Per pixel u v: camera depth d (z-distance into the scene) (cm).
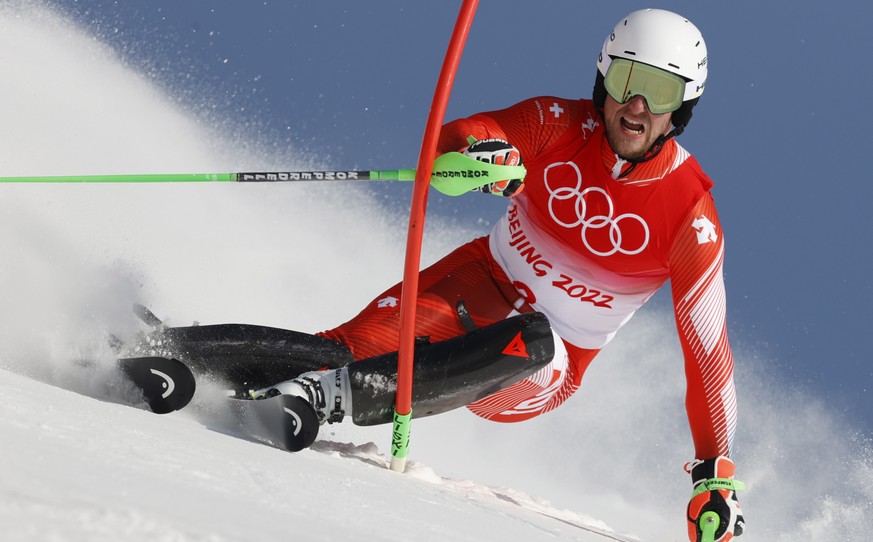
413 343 1158
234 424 1107
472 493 1202
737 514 1259
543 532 969
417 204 1117
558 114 1377
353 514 665
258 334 1198
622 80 1292
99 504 445
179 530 432
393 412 1187
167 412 1061
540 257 1434
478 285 1459
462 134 1249
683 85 1286
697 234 1342
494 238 1505
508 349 1234
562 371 1413
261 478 695
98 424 707
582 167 1377
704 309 1317
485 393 1250
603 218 1378
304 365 1234
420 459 1725
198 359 1166
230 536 464
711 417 1295
